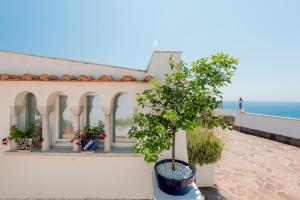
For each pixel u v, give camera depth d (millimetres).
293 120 10711
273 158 8344
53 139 5227
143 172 4859
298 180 6078
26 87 4852
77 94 4852
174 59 4891
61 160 4852
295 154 8938
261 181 5980
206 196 5008
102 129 5270
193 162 5422
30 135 4988
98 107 5328
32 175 4871
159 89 3914
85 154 4758
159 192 3865
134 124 5238
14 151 4848
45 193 4867
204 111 3664
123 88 4867
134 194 4855
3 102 4895
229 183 5812
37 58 5098
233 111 17422
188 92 3678
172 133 3900
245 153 9086
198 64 3449
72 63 5066
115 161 4852
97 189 4848
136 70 5016
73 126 5242
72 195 4855
